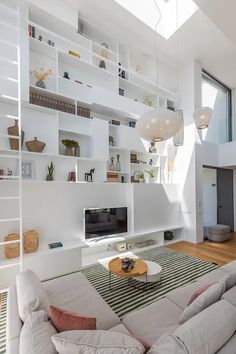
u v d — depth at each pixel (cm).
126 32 429
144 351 105
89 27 414
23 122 336
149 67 531
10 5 315
